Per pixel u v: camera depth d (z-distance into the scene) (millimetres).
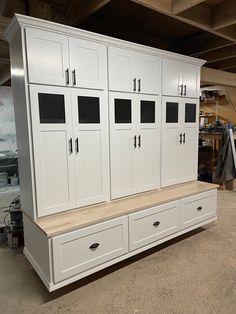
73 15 2361
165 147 2811
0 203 4105
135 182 2561
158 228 2436
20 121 2010
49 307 1737
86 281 2029
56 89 1912
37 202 1916
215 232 2932
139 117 2504
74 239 1829
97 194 2268
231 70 4441
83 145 2119
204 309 1700
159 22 2881
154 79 2570
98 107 2178
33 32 1767
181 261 2312
